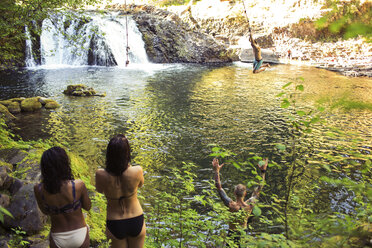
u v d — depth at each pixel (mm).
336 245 2379
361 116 14750
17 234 4719
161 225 4594
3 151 6648
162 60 34938
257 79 25422
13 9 9633
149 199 7832
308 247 2531
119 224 3266
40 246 4566
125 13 36500
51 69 27875
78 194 3139
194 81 24422
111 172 3205
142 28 35000
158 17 37281
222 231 5020
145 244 4320
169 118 15070
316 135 12531
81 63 31391
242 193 5074
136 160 10375
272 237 2775
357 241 2355
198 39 37594
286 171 9430
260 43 38812
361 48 32406
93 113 15594
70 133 12742
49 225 5090
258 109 16609
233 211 5051
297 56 35031
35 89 20344
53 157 2988
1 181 4969
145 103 17688
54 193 3018
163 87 22016
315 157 10461
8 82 22234
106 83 22859
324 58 33469
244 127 13852
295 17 36875
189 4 46969
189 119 14961
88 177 7609
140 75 26531
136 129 13422
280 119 14891
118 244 3330
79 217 3191
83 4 11555
